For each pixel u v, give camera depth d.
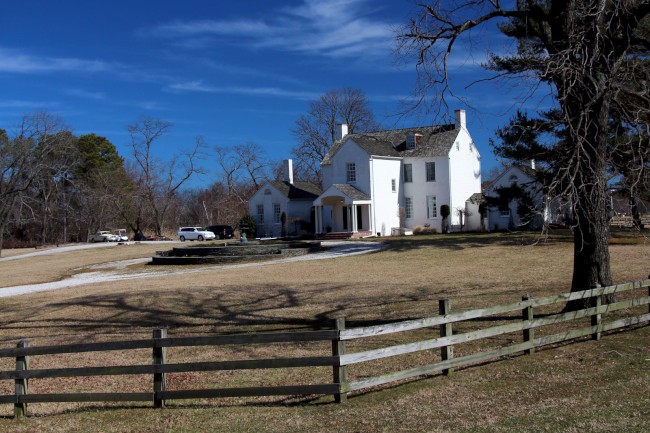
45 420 9.92
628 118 12.94
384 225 53.72
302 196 61.72
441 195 53.72
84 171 93.38
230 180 89.69
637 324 13.75
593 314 12.55
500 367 10.96
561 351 11.82
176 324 18.98
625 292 17.80
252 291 23.59
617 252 27.56
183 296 23.05
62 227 89.19
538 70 12.89
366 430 8.16
